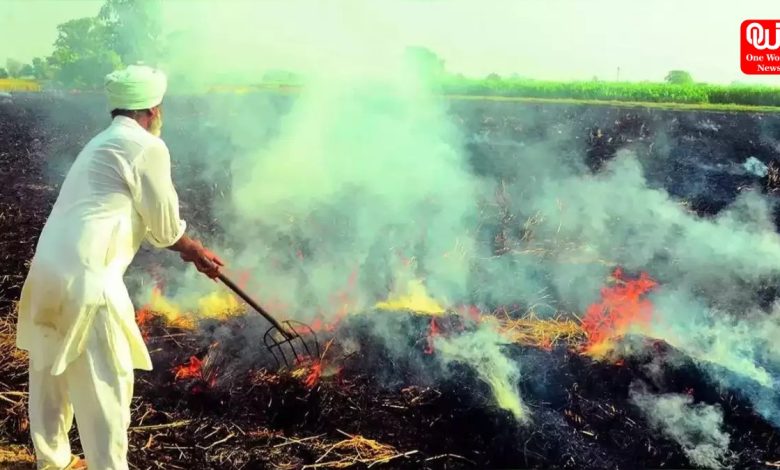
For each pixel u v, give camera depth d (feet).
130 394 8.79
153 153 8.48
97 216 8.32
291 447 10.59
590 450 10.64
